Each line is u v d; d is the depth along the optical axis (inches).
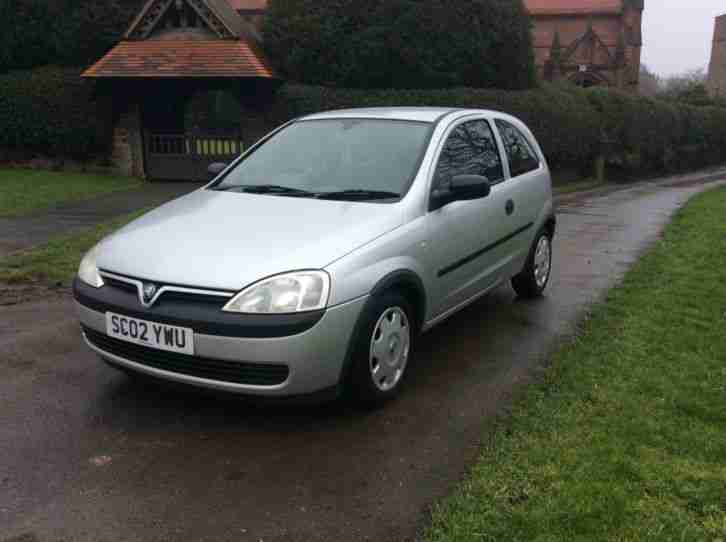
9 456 137.6
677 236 394.9
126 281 148.6
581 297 261.6
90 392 167.9
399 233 162.9
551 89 895.1
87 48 709.9
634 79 2165.4
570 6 2198.6
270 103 714.8
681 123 1311.5
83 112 692.7
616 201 663.1
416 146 188.7
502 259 221.8
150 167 707.4
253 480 130.6
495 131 229.0
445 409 161.6
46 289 260.1
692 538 110.5
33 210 446.3
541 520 114.3
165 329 141.4
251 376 139.9
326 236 152.3
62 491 125.9
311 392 144.6
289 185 186.4
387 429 151.4
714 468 131.0
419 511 121.0
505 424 151.0
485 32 772.6
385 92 719.1
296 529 115.8
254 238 152.3
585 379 172.4
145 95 705.0
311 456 139.4
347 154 192.5
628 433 143.5
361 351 150.9
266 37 748.0
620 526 112.7
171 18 701.9
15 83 697.6
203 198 184.7
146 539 113.0
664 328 213.9
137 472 132.7
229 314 136.9
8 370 181.0
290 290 139.3
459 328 222.1
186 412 157.9
